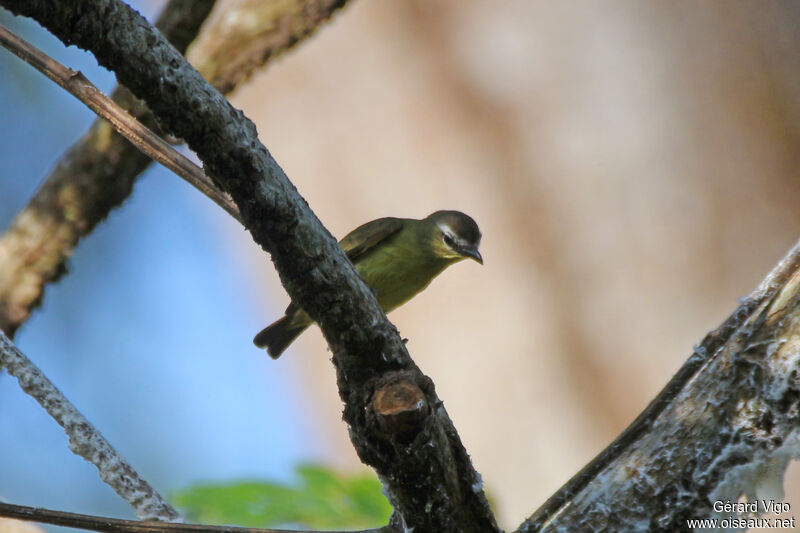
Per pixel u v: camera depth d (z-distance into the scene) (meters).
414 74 13.61
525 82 13.23
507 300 12.83
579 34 13.18
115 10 4.32
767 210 12.42
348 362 4.77
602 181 12.79
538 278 12.81
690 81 12.88
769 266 12.23
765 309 5.06
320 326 4.79
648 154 12.73
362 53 13.82
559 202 12.90
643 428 5.17
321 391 15.05
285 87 14.08
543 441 12.42
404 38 13.71
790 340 4.91
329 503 8.02
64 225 9.62
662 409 5.19
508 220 13.02
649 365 12.25
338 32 13.89
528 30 13.32
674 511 4.89
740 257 12.28
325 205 13.82
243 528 4.74
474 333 12.95
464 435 12.77
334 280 4.68
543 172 12.99
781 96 12.72
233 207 5.15
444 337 13.05
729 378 5.00
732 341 5.08
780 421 4.85
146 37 4.38
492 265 12.99
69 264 9.84
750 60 12.84
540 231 12.88
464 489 4.88
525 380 12.63
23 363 5.23
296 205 4.62
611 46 13.04
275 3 9.23
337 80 13.89
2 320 9.65
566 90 13.11
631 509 4.94
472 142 13.28
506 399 12.68
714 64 12.88
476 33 13.50
